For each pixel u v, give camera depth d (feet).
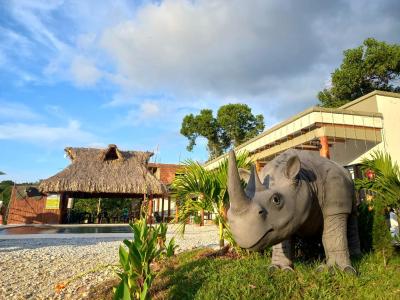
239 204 11.46
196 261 18.70
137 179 77.82
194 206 21.74
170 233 47.09
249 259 17.84
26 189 83.35
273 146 49.47
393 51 68.64
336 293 12.51
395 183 17.61
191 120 130.00
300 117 42.11
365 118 41.73
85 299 16.75
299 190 13.43
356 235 17.29
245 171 16.31
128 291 12.59
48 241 39.52
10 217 81.97
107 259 27.35
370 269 14.92
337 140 43.80
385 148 41.75
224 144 129.59
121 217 91.50
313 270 14.56
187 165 21.50
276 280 13.74
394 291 12.50
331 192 15.08
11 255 28.76
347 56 74.23
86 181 74.28
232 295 12.48
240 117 125.70
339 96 78.59
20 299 17.69
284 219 12.44
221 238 21.83
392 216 25.41
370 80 74.33
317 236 16.67
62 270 23.68
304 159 15.58
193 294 13.41
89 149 86.84
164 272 18.02
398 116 43.70
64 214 83.51
